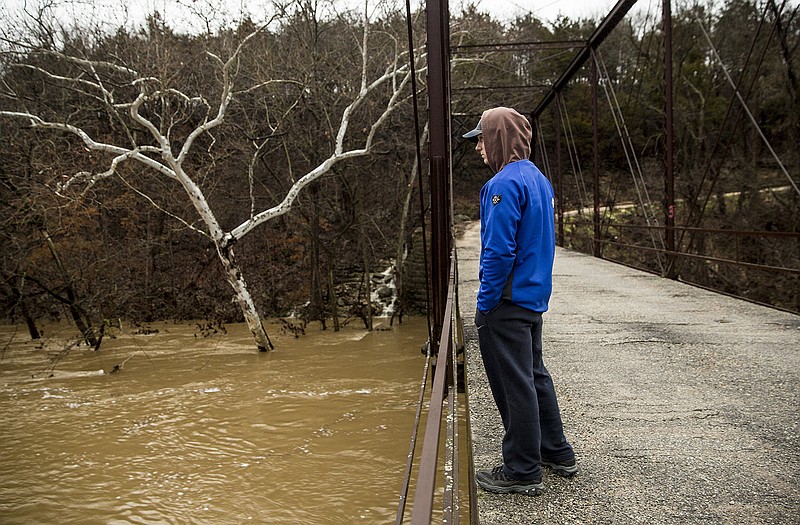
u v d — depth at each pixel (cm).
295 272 2812
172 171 1712
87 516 816
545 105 2850
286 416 1198
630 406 485
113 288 2206
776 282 2025
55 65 1925
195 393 1391
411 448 313
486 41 2602
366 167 2448
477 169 4916
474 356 668
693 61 3322
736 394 507
